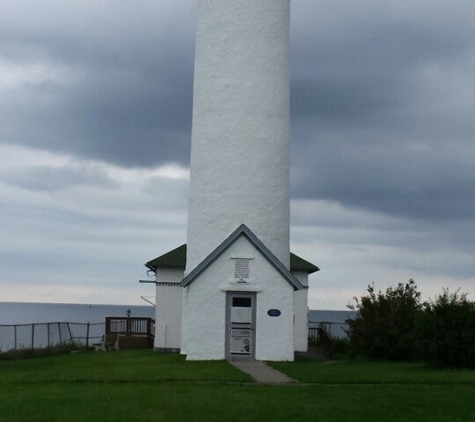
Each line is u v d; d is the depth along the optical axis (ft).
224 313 94.32
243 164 101.50
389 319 98.17
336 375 75.82
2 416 55.21
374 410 57.57
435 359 84.43
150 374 76.23
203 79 103.71
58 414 55.57
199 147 103.50
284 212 103.35
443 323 84.12
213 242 101.35
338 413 56.49
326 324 165.07
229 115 102.01
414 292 101.35
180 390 65.26
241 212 101.14
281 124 103.50
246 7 102.89
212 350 94.07
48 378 74.95
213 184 101.86
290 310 94.58
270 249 101.40
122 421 53.67
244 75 102.27
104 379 72.84
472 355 83.30
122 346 128.98
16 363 104.58
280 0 104.47
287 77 104.83
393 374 76.95
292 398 61.57
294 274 119.75
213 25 103.35
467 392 64.90
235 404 58.90
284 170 103.60
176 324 118.83
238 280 94.43
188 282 94.53
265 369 81.66
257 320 94.38
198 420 54.29
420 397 62.44
